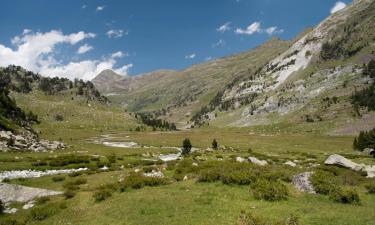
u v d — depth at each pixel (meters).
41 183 40.06
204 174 33.38
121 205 26.92
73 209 28.00
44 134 164.38
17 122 110.75
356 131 182.50
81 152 77.56
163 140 156.12
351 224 19.88
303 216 21.44
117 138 168.50
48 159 56.94
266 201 25.08
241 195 26.86
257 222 19.31
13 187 34.25
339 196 25.19
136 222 22.61
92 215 25.70
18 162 53.16
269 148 121.75
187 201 26.02
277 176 32.22
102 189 32.47
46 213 27.25
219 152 83.75
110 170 48.41
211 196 26.92
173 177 38.00
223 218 21.53
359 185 31.97
